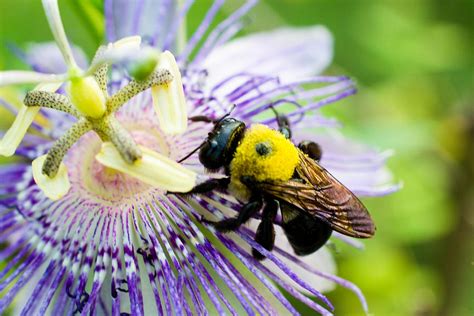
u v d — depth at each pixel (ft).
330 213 0.56
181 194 0.57
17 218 0.59
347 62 0.87
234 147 0.57
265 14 0.76
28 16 0.74
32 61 0.64
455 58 0.88
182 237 0.57
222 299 0.55
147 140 0.60
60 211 0.59
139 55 0.51
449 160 0.79
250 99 0.60
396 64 0.87
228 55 0.63
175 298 0.55
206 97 0.60
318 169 0.57
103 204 0.58
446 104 0.84
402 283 0.75
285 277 0.59
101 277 0.56
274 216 0.58
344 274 0.74
